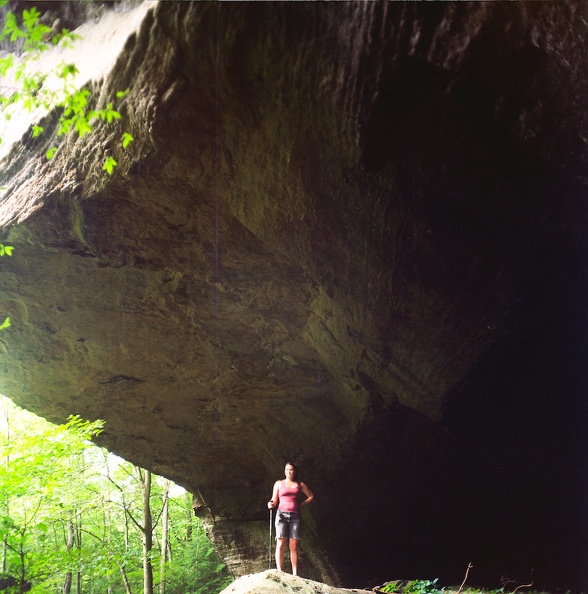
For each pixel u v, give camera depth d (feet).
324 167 19.84
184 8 17.78
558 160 16.72
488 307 21.40
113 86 20.83
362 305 25.00
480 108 16.30
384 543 40.42
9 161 26.25
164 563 70.64
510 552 34.32
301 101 18.04
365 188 19.51
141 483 63.16
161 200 24.27
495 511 34.32
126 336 34.73
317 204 21.56
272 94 18.47
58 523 60.03
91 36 24.21
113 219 25.50
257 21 16.99
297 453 41.29
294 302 29.86
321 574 45.68
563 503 31.37
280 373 36.47
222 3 17.08
